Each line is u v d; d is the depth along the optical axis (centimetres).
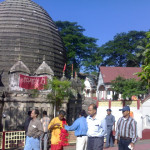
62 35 5228
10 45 2306
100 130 723
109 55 5628
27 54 2333
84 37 5234
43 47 2478
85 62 4950
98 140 715
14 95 1928
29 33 2433
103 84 4328
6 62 2247
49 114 1961
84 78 5347
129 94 3077
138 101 1703
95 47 5281
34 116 745
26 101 1941
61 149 789
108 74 4394
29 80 2036
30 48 2373
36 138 733
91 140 718
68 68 4656
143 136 1609
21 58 2284
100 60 5153
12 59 2264
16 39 2339
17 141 1120
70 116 2336
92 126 721
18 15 2505
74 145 1272
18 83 2008
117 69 4534
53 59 2544
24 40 2372
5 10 2555
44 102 1983
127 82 3238
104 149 1183
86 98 3241
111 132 1250
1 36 2333
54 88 1792
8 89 2052
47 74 2162
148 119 1655
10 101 1908
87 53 5225
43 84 2008
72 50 4903
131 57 5288
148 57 1005
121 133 709
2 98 1883
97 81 5038
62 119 817
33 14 2611
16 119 1903
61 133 793
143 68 984
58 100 1856
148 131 1628
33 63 2331
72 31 5250
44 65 2202
